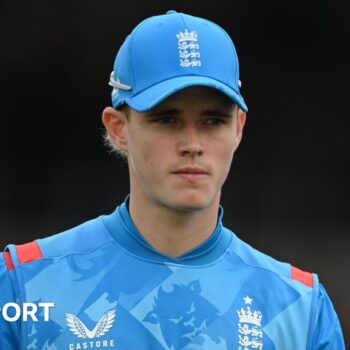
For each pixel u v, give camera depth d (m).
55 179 44.53
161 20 12.82
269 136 45.66
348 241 44.75
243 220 45.12
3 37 43.19
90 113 45.00
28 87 44.69
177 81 12.24
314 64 44.84
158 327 12.63
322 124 45.62
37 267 12.90
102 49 43.81
